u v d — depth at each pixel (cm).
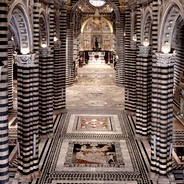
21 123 1861
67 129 2827
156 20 1911
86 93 4300
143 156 2262
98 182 1880
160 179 1883
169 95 1880
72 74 4766
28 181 1880
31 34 1853
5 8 1367
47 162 2141
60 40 3234
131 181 1897
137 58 2553
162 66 1856
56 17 3127
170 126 1906
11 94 3319
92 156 2258
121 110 3459
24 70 1817
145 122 2564
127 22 3266
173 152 2308
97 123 3008
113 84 4981
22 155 1883
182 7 1589
